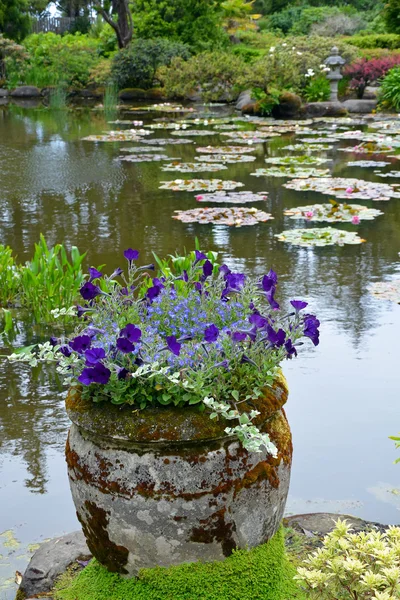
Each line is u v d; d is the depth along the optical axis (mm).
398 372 4352
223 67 22359
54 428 3812
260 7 39156
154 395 2107
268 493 2170
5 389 4285
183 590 2129
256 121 18375
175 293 2469
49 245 7312
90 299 2410
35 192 9938
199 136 15719
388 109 19562
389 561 1891
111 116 20250
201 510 2062
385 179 10438
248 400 2164
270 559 2229
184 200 9250
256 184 10242
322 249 7000
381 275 6180
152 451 2045
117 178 10844
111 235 7637
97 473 2098
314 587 1919
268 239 7371
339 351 4656
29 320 5344
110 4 29609
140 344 2148
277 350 2248
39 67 26609
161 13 27000
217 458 2049
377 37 24859
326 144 14086
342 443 3588
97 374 2016
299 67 20328
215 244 7211
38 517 3062
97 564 2332
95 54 27234
